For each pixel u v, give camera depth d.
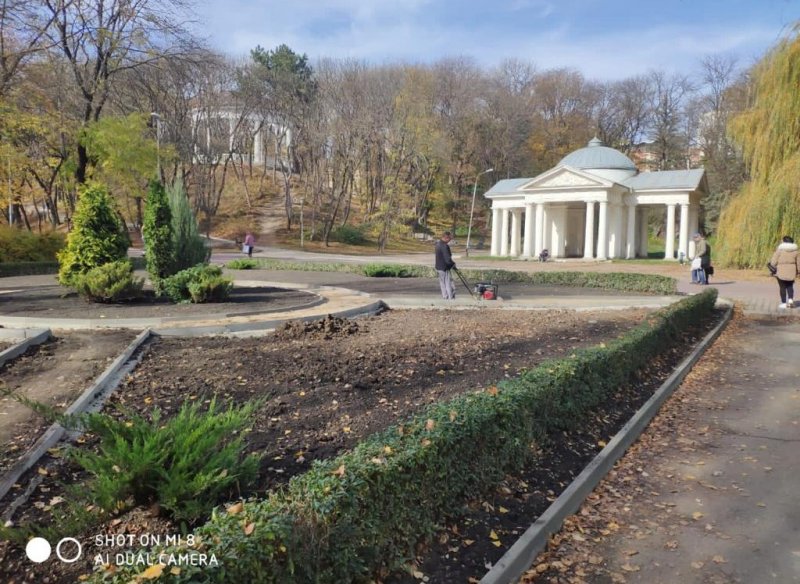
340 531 2.80
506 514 4.04
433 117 65.69
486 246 71.00
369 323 11.32
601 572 3.53
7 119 26.38
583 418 5.92
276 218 66.38
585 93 74.19
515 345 9.08
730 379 8.34
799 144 23.36
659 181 49.97
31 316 10.72
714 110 60.59
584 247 54.56
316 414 5.55
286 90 61.81
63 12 26.39
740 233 24.62
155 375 6.95
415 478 3.41
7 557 3.13
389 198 60.50
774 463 5.26
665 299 15.49
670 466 5.20
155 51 28.58
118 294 12.84
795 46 22.70
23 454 4.47
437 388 6.52
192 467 3.50
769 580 3.46
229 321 10.45
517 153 71.94
